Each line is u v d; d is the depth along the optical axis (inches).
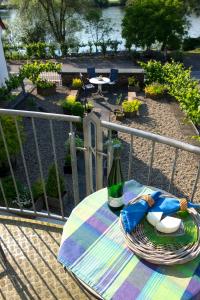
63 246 65.5
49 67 551.8
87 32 1038.4
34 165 329.7
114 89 579.8
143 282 57.5
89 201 77.2
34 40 976.3
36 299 91.8
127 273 59.2
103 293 56.2
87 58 890.7
